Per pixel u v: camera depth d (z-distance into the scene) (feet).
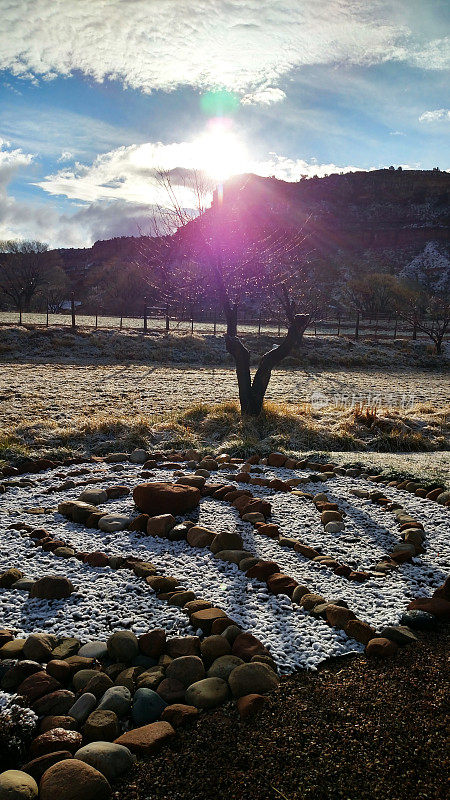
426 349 131.64
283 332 136.87
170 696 9.94
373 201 613.52
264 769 8.14
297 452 30.07
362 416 42.09
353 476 25.02
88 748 8.45
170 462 27.32
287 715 9.31
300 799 7.59
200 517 18.72
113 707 9.54
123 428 36.37
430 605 12.78
